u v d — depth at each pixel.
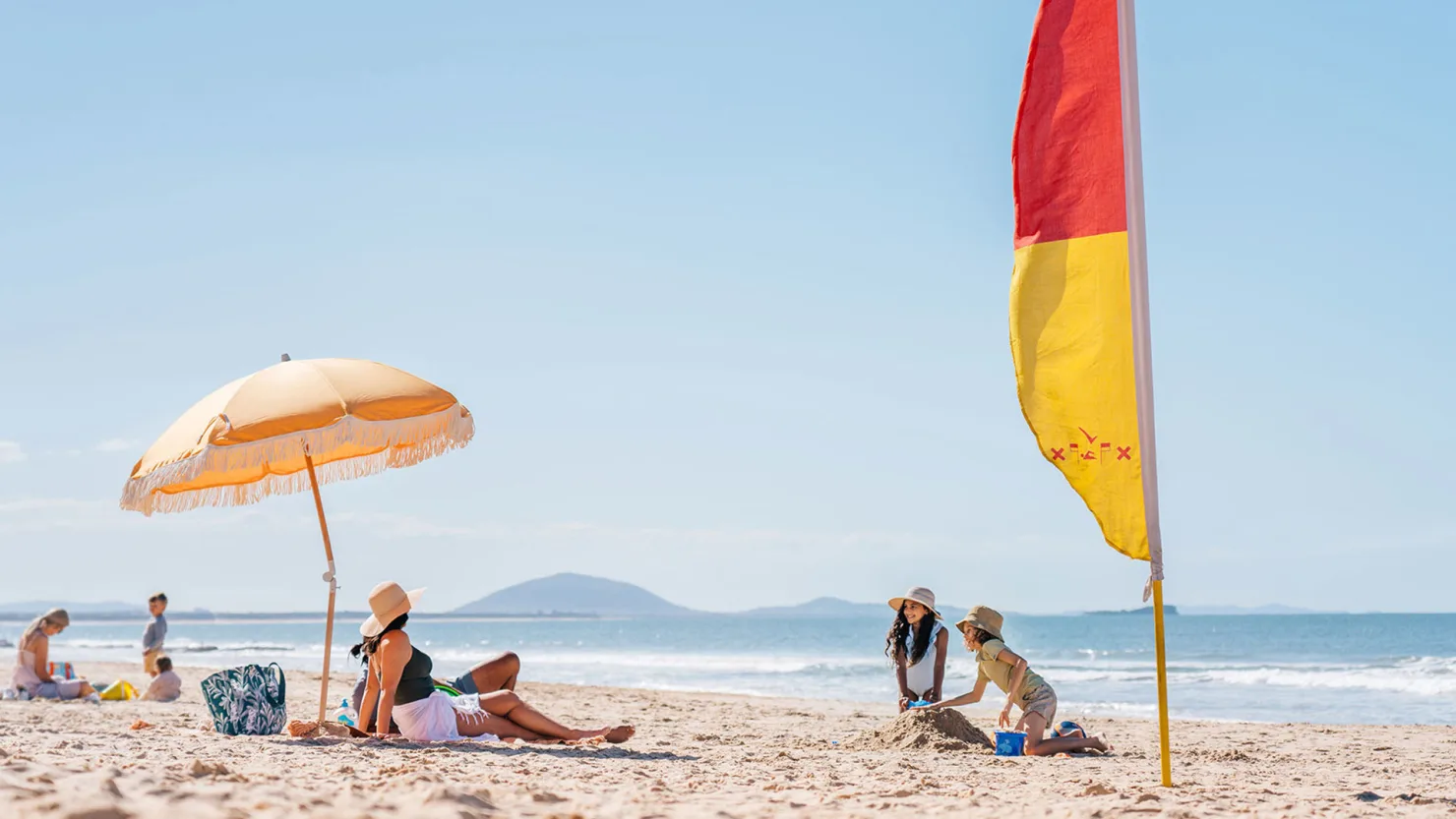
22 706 12.56
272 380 7.69
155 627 14.73
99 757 6.11
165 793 4.32
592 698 16.98
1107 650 58.25
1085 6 6.25
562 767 6.46
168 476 7.29
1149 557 6.04
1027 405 6.14
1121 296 6.06
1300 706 19.22
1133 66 6.14
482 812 4.27
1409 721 16.73
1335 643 63.56
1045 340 6.15
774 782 6.04
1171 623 125.12
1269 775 7.45
